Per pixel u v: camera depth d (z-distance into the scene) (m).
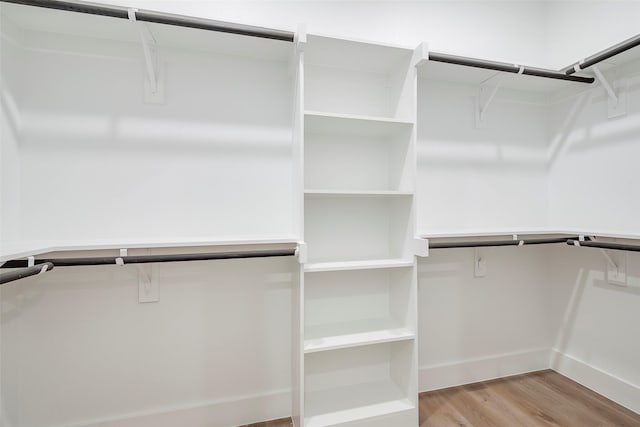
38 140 1.31
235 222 1.54
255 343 1.56
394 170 1.71
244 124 1.55
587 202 1.84
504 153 2.00
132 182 1.41
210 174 1.51
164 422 1.43
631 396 1.61
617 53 1.43
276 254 1.29
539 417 1.57
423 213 1.83
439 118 1.87
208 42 1.41
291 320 1.59
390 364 1.75
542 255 2.08
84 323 1.35
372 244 1.75
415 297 1.50
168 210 1.45
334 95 1.68
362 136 1.73
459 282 1.90
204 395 1.49
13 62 1.24
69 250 1.14
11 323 1.21
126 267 1.40
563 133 1.99
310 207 1.65
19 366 1.26
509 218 2.01
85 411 1.35
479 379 1.93
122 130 1.40
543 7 2.08
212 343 1.50
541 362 2.07
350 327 1.60
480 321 1.95
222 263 1.51
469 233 1.59
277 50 1.49
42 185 1.31
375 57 1.58
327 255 1.67
